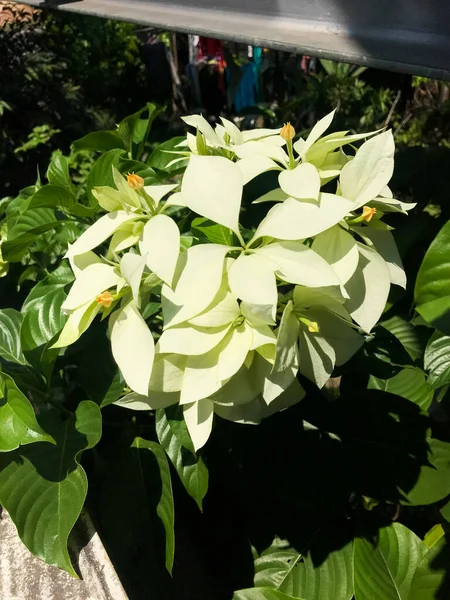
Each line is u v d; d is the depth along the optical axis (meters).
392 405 0.52
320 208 0.33
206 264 0.32
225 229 0.37
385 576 0.49
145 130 0.68
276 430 0.52
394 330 0.57
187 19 0.66
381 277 0.35
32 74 2.17
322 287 0.32
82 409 0.44
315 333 0.36
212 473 0.56
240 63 2.09
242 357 0.32
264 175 0.57
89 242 0.36
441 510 0.48
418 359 0.56
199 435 0.34
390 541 0.51
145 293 0.37
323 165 0.39
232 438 0.53
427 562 0.47
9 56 2.18
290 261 0.32
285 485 0.50
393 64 0.43
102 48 2.53
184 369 0.34
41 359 0.43
